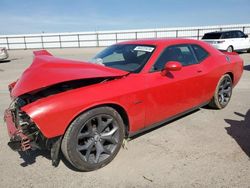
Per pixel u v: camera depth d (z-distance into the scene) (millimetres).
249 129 3824
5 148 3377
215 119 4246
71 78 2566
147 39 3994
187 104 3803
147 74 3197
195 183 2531
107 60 3697
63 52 25562
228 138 3518
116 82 2908
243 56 15570
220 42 15297
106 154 2879
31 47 35094
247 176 2617
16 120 2859
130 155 3100
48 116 2371
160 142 3428
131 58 3496
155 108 3250
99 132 2760
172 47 3670
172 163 2906
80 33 34625
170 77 3393
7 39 34531
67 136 2516
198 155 3064
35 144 2572
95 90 2695
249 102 5234
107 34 34562
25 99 2760
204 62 4109
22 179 2672
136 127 3139
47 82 2545
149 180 2604
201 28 32156
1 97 6191
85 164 2686
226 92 4703
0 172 2805
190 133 3701
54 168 2863
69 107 2463
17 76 9945
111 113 2789
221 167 2793
